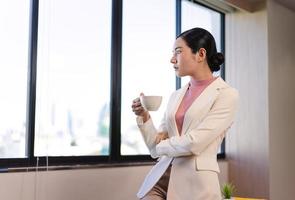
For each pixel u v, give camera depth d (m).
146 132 1.88
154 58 3.51
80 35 2.89
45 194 2.43
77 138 2.81
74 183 2.59
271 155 4.12
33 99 2.53
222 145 4.40
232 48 4.43
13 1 2.50
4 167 2.35
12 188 2.27
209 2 4.12
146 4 3.47
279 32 4.40
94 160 2.91
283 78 4.44
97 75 3.00
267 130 4.11
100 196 2.76
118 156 3.09
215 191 1.69
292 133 4.54
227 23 4.48
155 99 1.71
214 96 1.75
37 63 2.57
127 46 3.27
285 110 4.43
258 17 4.27
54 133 2.65
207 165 1.71
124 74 3.22
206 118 1.71
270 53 4.21
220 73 4.45
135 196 3.04
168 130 1.85
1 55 2.42
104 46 3.07
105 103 3.04
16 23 2.51
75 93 2.82
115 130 3.08
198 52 1.80
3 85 2.42
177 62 1.83
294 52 4.71
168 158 1.79
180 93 1.91
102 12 3.07
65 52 2.78
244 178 4.25
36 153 2.52
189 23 3.99
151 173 1.83
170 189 1.71
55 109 2.67
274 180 4.13
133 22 3.34
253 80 4.25
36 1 2.59
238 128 4.32
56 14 2.74
